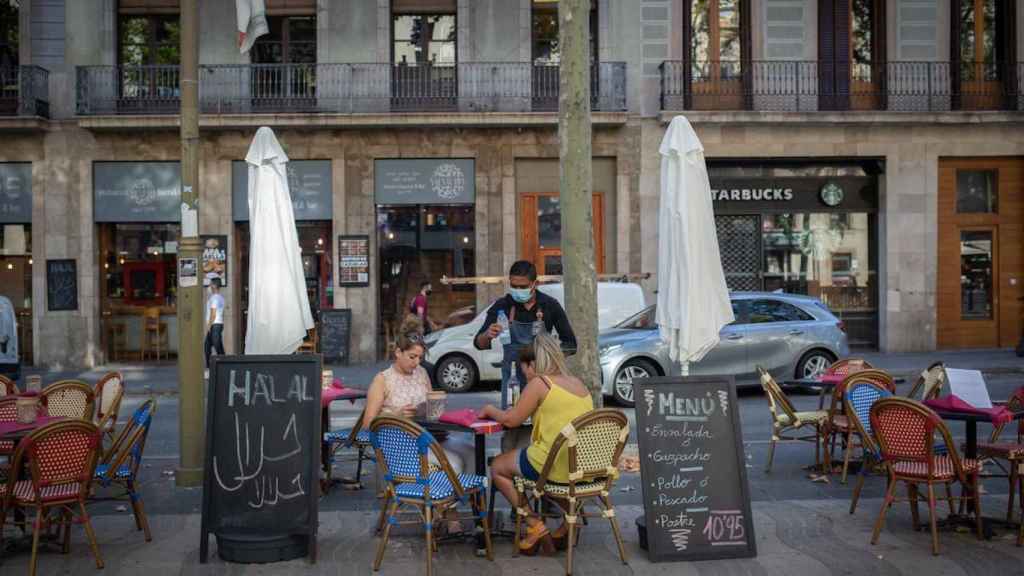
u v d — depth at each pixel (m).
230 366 6.57
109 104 22.09
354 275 22.17
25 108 21.81
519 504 6.59
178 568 6.26
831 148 22.55
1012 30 23.05
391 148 22.30
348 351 21.84
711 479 6.50
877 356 21.92
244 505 6.46
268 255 9.43
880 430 6.82
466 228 22.59
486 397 16.39
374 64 22.36
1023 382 17.25
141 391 17.80
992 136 22.73
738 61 22.88
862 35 23.16
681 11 22.66
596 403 9.45
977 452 7.33
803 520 7.43
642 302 17.27
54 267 22.14
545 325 8.85
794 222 23.12
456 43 22.70
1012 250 23.17
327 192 22.31
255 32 12.82
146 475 9.59
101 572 6.18
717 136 22.38
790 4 22.78
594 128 22.33
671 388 6.57
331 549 6.69
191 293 8.88
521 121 21.78
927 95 22.89
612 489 8.61
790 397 15.60
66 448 6.19
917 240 22.73
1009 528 7.14
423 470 6.09
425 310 21.06
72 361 22.12
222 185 22.17
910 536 6.97
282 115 21.59
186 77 8.75
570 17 9.41
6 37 22.45
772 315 15.84
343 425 13.27
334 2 22.52
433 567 6.27
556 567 6.27
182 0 8.77
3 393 9.32
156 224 22.55
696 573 6.12
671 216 8.73
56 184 22.20
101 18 22.36
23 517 7.20
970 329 23.20
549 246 22.62
